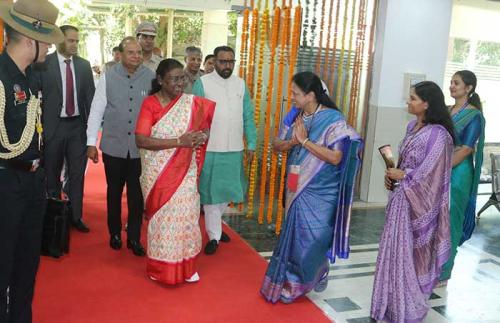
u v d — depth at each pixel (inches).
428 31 251.8
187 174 140.3
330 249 135.8
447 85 314.7
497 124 331.9
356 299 144.0
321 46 230.7
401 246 124.8
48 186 176.2
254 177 213.5
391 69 249.6
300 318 128.8
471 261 186.1
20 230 98.3
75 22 366.3
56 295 132.5
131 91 159.3
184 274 142.8
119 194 165.3
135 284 142.2
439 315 139.3
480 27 309.9
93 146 160.4
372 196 258.1
